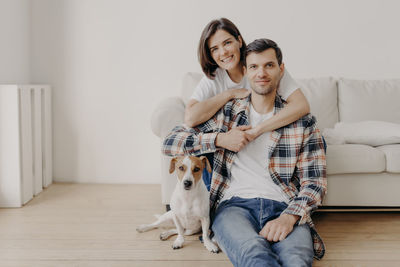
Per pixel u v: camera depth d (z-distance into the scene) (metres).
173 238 1.77
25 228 1.91
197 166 1.55
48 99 2.77
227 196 1.61
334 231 1.87
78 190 2.67
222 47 1.68
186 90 2.35
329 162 1.92
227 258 1.55
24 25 2.70
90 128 2.87
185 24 2.79
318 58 2.80
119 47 2.82
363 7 2.76
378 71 2.80
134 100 2.85
